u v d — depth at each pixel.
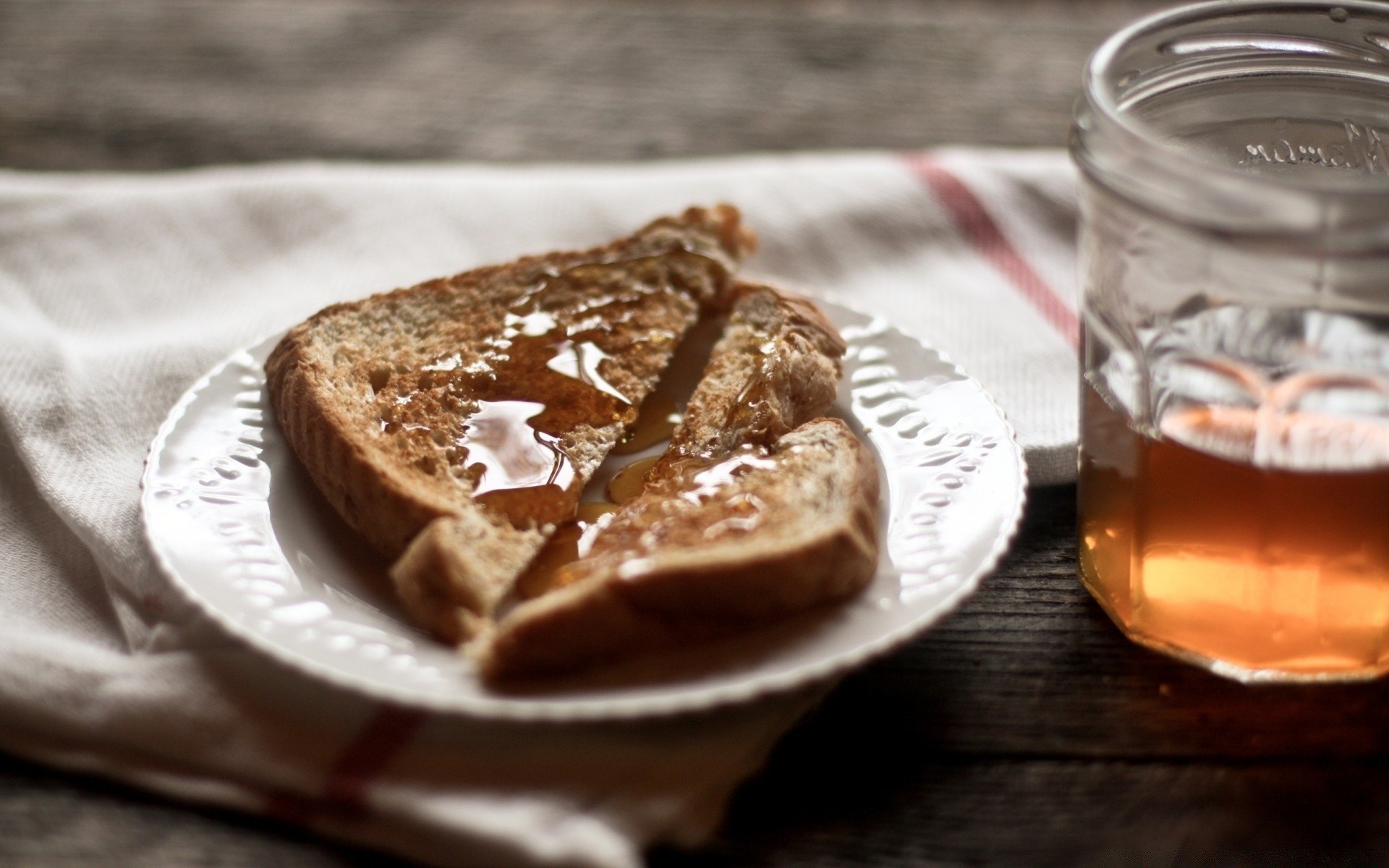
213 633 0.62
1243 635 0.61
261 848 0.59
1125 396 0.62
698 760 0.60
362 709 0.61
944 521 0.64
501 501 0.65
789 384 0.67
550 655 0.59
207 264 0.78
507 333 0.71
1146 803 0.60
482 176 0.82
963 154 0.83
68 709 0.60
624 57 0.95
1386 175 0.66
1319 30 0.64
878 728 0.62
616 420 0.68
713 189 0.81
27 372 0.70
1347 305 0.59
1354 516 0.60
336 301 0.74
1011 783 0.61
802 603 0.61
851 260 0.79
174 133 0.87
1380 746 0.61
